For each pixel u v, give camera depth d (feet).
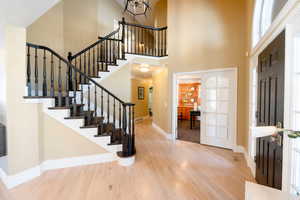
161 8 18.53
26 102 7.20
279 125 4.89
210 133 12.46
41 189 6.56
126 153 9.04
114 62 13.34
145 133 16.81
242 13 10.54
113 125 10.52
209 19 11.94
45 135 8.19
